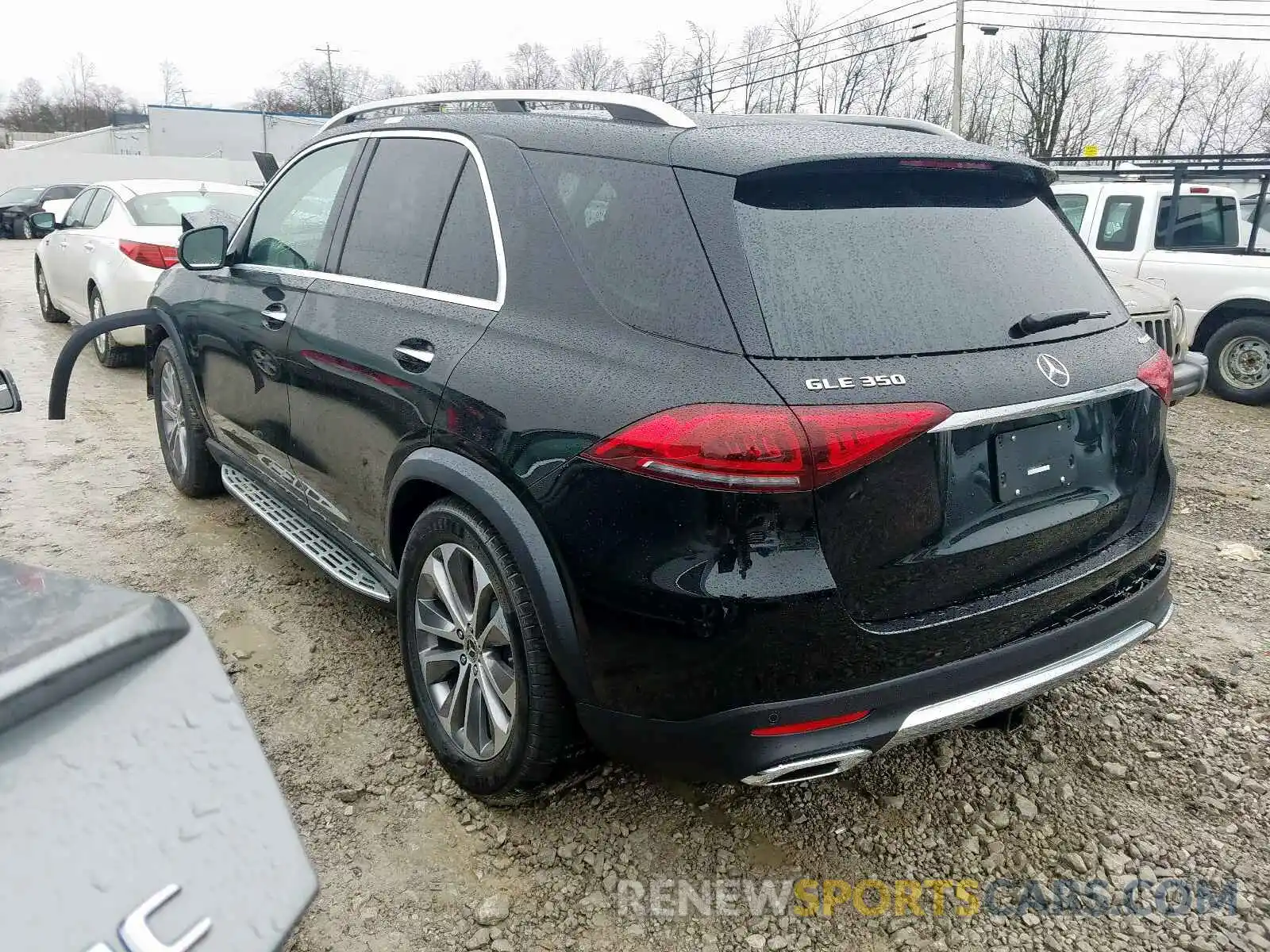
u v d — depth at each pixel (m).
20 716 0.90
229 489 4.27
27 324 10.30
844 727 2.04
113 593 1.09
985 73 44.41
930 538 2.09
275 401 3.53
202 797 0.99
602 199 2.35
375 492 2.94
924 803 2.71
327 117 47.16
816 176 2.23
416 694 2.75
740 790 2.74
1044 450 2.30
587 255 2.33
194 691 1.05
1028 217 2.60
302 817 2.61
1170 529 4.93
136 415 6.54
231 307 3.84
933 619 2.10
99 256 7.70
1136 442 2.57
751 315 2.01
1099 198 8.90
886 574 2.04
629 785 2.75
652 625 2.01
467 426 2.39
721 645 1.95
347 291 3.12
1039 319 2.32
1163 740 3.01
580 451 2.10
